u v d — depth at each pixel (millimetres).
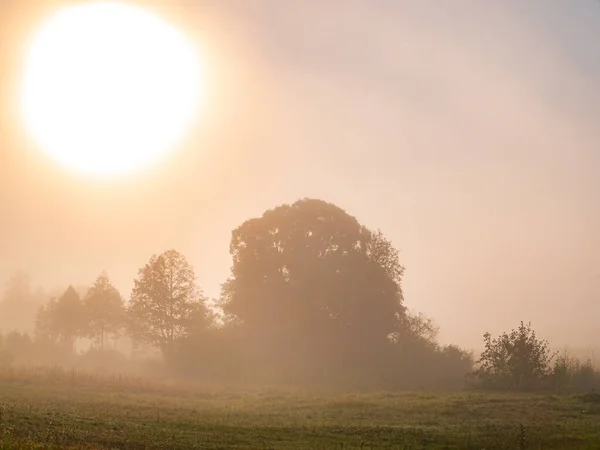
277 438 30234
